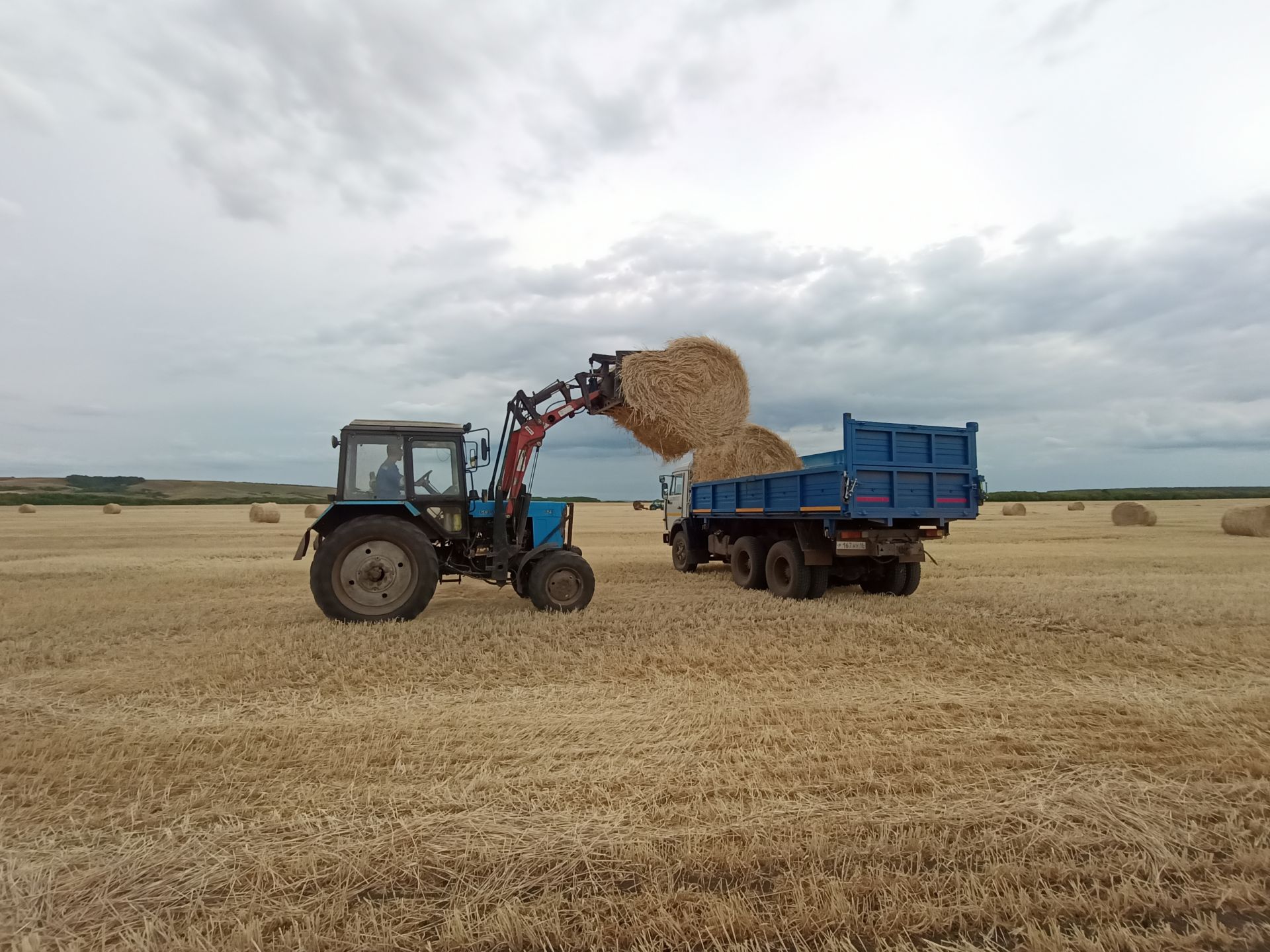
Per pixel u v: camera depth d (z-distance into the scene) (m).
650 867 2.78
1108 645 6.54
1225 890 2.61
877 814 3.22
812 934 2.39
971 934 2.42
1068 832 3.06
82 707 4.84
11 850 2.94
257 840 2.99
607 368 10.64
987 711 4.72
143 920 2.48
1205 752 3.96
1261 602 8.81
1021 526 26.78
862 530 9.20
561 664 5.95
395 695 5.13
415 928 2.42
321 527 8.46
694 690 5.24
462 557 8.98
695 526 13.41
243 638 6.88
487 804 3.32
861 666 5.98
